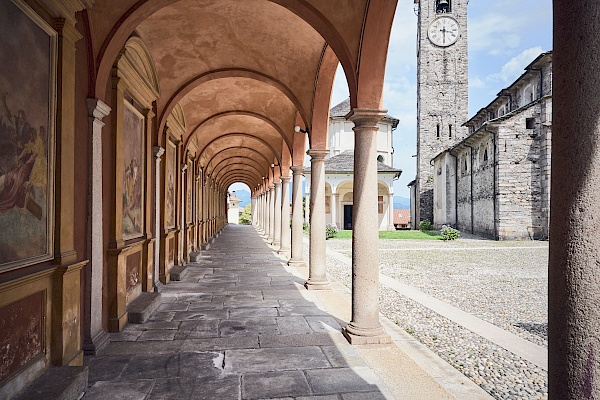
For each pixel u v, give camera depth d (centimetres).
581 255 185
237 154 2367
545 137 2588
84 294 507
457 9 4056
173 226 1138
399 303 872
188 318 688
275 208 2073
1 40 322
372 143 582
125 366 477
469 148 3284
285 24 778
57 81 414
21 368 361
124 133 656
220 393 408
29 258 367
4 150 327
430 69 4094
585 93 185
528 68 2823
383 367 479
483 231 2975
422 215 4138
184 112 1220
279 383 432
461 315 772
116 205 598
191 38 812
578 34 186
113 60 537
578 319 185
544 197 2598
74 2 428
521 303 887
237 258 1527
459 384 450
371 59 568
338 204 4294
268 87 1163
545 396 429
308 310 746
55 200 416
